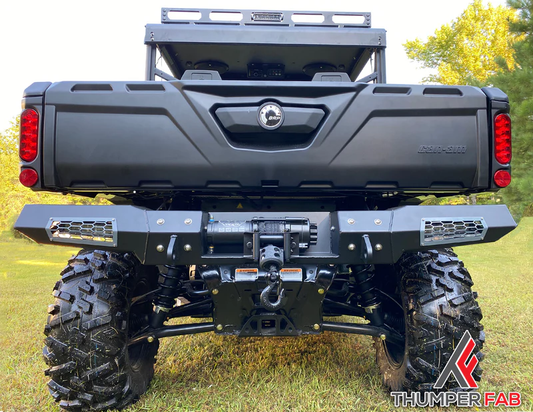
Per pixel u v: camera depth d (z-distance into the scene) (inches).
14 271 314.8
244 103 75.5
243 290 77.0
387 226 70.4
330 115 75.5
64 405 78.7
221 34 96.3
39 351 125.6
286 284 75.0
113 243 68.8
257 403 87.7
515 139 370.9
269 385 95.7
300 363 111.7
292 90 75.3
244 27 97.0
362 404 87.0
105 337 76.6
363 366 108.9
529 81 366.6
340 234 70.5
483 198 572.4
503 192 391.5
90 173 74.4
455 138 76.4
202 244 71.8
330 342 130.3
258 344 128.9
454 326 78.4
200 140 74.9
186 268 113.7
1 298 210.4
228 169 75.5
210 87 74.5
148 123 74.6
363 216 71.8
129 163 74.4
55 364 76.6
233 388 95.6
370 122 76.0
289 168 75.9
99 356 76.5
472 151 76.4
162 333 86.5
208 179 76.0
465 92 76.8
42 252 477.1
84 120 73.8
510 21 397.7
